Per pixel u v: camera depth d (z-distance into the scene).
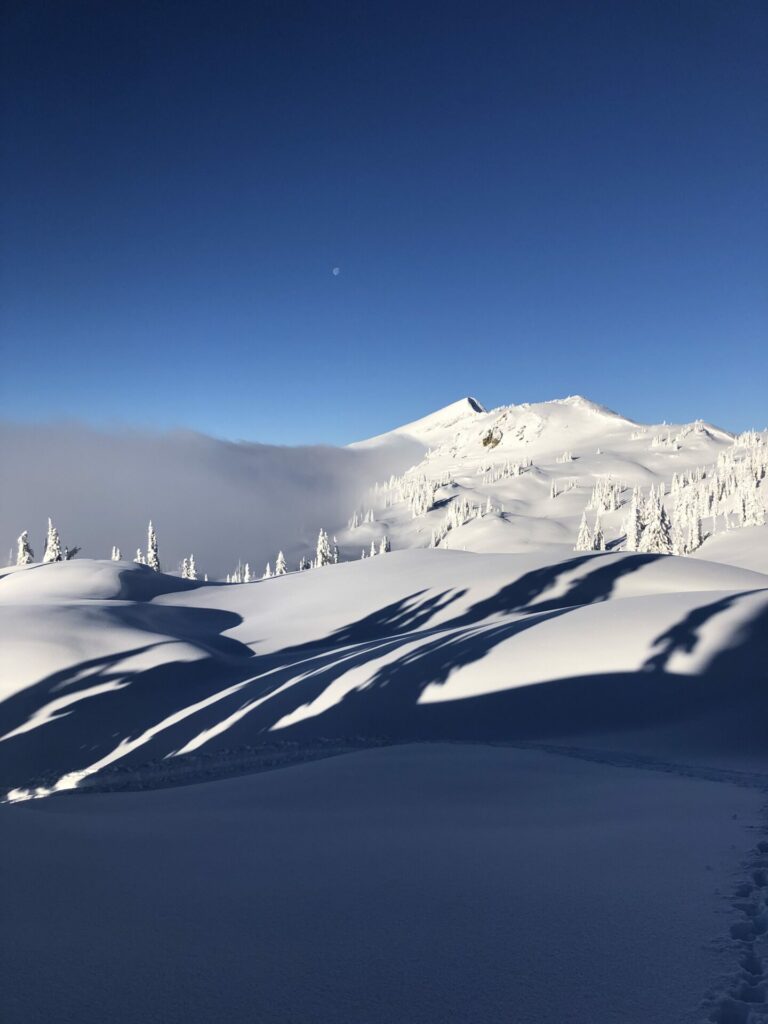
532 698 23.44
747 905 5.33
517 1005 3.80
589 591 42.09
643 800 10.38
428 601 42.50
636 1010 3.74
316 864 6.81
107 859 6.83
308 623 42.88
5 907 5.14
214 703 26.77
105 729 25.28
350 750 21.14
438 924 5.06
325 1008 3.75
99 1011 3.67
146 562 109.31
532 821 9.10
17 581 56.84
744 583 44.22
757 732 19.61
